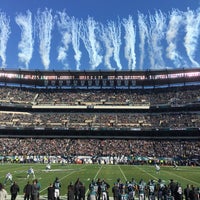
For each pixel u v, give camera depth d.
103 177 45.56
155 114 101.88
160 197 26.86
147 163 78.56
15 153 84.06
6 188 34.72
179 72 102.56
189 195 24.88
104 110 103.62
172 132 92.88
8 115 99.50
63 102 104.56
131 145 88.31
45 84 110.44
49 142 90.88
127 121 97.31
